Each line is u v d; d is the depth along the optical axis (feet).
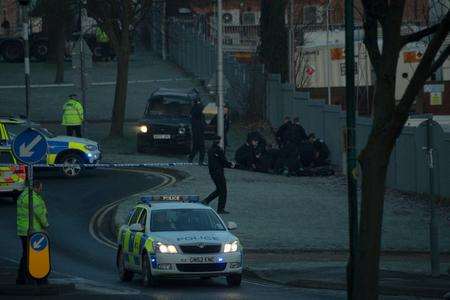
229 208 388.78
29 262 236.22
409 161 453.58
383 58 184.14
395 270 281.33
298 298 228.02
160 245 244.63
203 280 269.85
